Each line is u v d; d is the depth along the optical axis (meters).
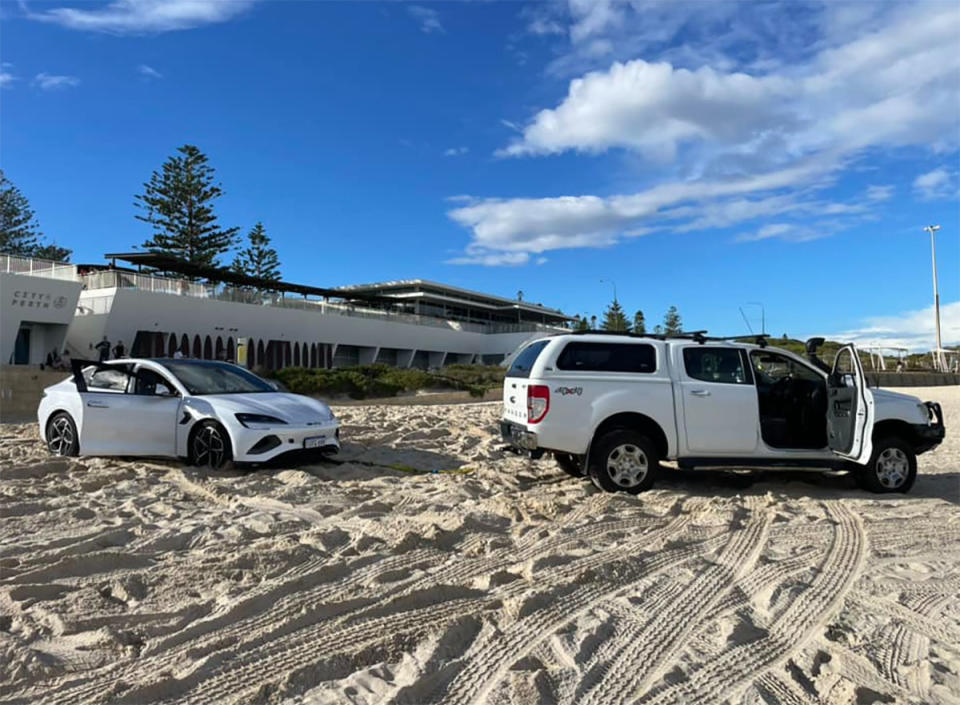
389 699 2.96
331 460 9.18
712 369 7.42
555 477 8.45
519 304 85.25
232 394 8.77
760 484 7.97
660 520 6.09
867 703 2.98
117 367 9.17
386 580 4.45
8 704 2.90
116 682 3.07
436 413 18.16
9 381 22.83
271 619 3.78
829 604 4.18
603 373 7.28
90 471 8.11
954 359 58.94
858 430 6.96
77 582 4.32
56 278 30.42
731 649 3.53
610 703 2.98
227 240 54.00
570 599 4.19
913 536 5.69
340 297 54.06
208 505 6.59
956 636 3.73
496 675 3.22
